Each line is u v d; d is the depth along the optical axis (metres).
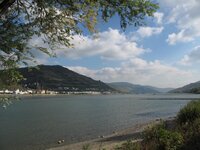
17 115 65.31
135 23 7.48
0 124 46.53
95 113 69.19
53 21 7.28
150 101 144.00
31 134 34.94
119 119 52.56
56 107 97.44
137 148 12.70
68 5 7.05
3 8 6.43
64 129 39.56
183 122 18.72
